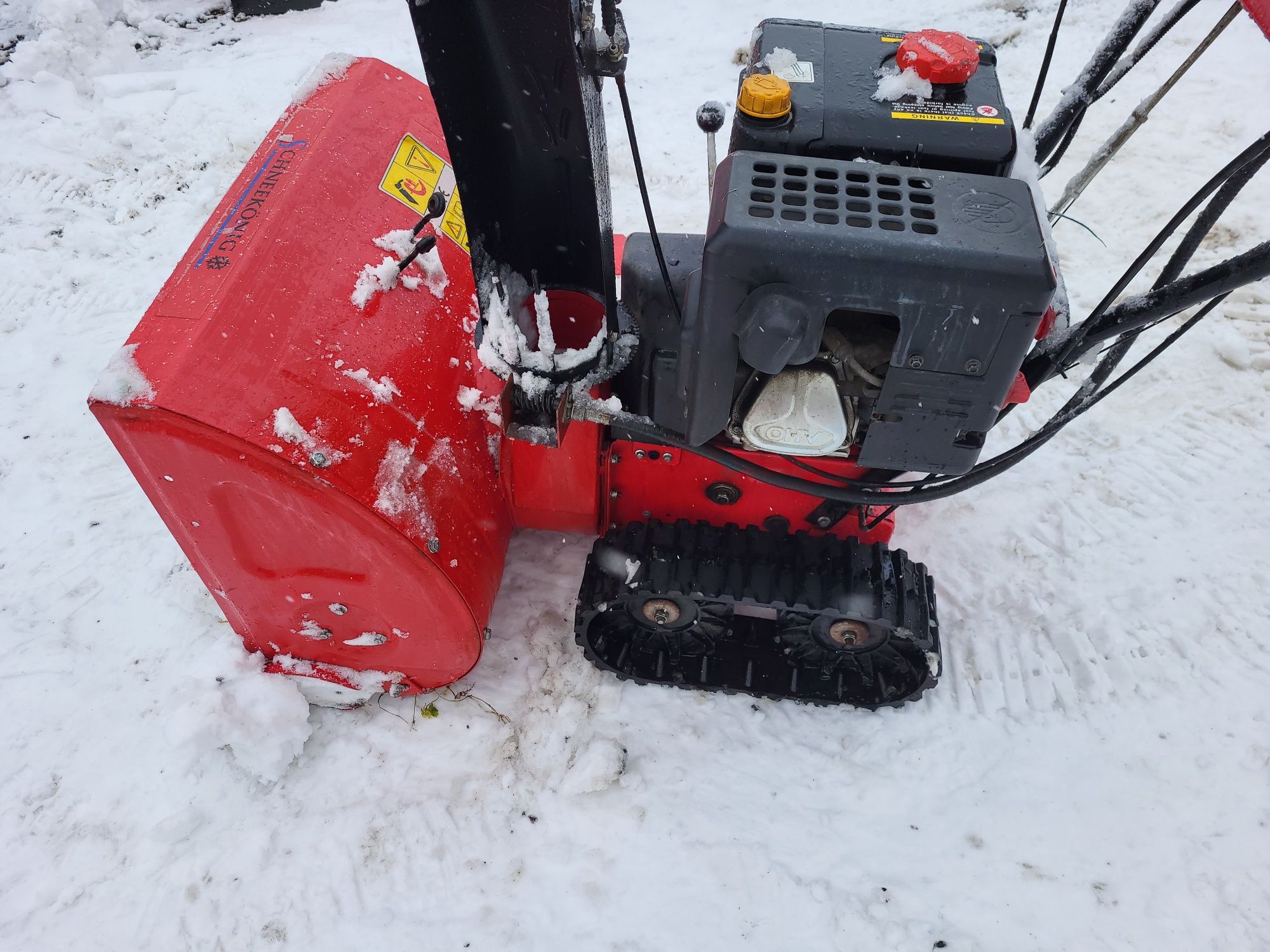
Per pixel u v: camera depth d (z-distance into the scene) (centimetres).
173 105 623
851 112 234
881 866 312
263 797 331
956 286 198
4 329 501
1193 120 558
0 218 552
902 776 331
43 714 356
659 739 340
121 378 244
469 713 349
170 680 366
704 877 309
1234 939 294
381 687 342
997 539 398
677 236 291
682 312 270
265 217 283
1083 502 405
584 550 397
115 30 673
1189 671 353
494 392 310
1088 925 299
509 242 254
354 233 300
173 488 262
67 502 428
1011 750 336
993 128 230
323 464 255
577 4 200
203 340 250
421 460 284
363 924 303
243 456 248
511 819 324
